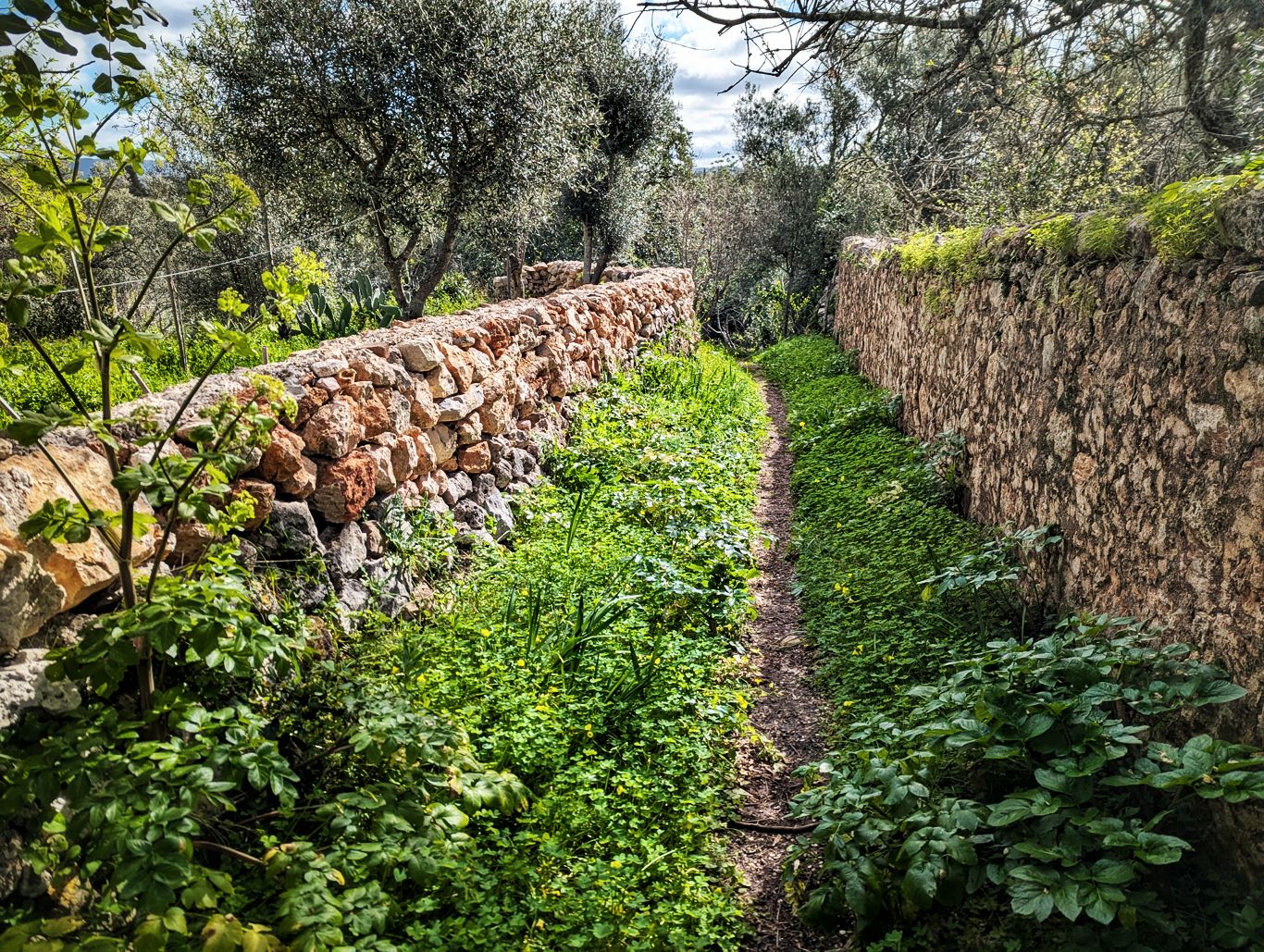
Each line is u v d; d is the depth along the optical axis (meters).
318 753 2.92
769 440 10.62
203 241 2.55
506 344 6.64
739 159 22.02
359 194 11.33
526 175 11.70
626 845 3.12
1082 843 2.57
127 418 3.10
